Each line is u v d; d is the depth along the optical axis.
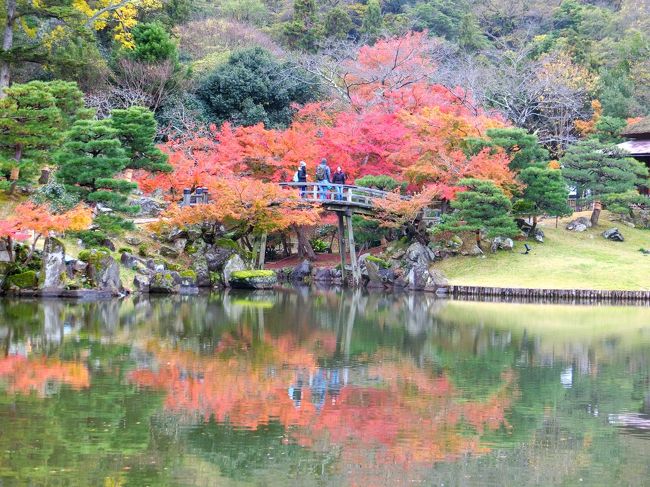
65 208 35.12
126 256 38.88
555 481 14.02
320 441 15.79
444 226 43.59
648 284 41.59
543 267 43.69
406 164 47.00
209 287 41.75
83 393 18.70
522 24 84.06
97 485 13.27
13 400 17.94
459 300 39.88
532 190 45.94
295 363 22.91
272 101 58.62
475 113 52.84
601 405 18.92
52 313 30.62
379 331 29.17
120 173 42.31
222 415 17.31
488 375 21.97
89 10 51.94
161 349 24.30
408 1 89.56
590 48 68.75
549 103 59.56
